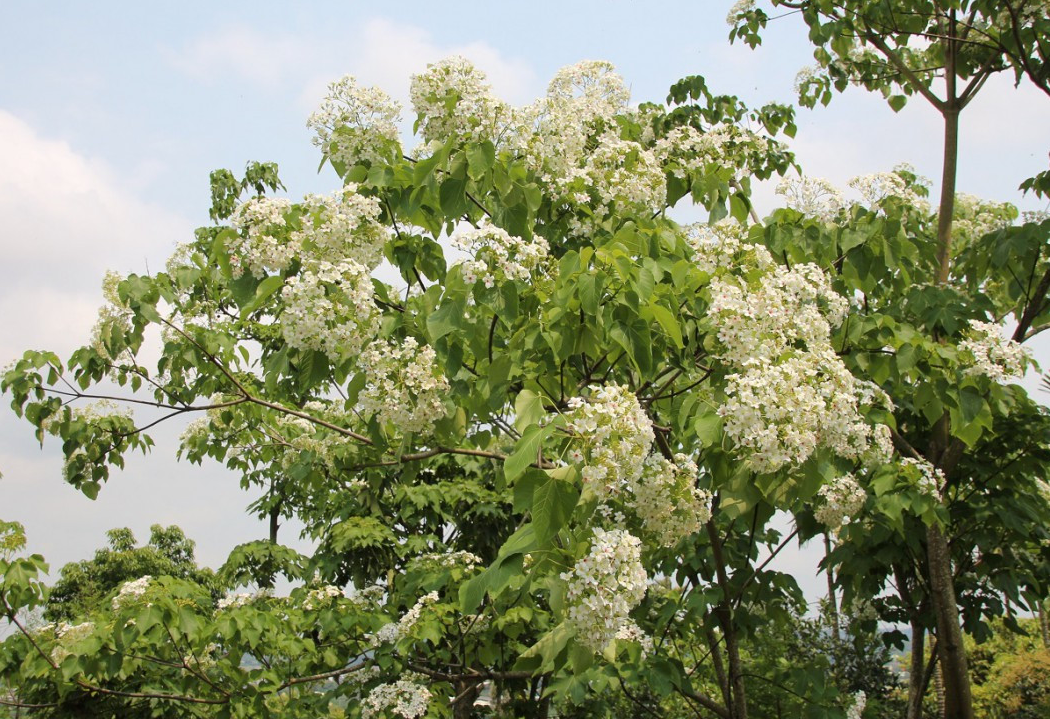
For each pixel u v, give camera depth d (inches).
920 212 318.0
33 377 222.5
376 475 270.1
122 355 222.2
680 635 284.8
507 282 157.1
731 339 157.8
